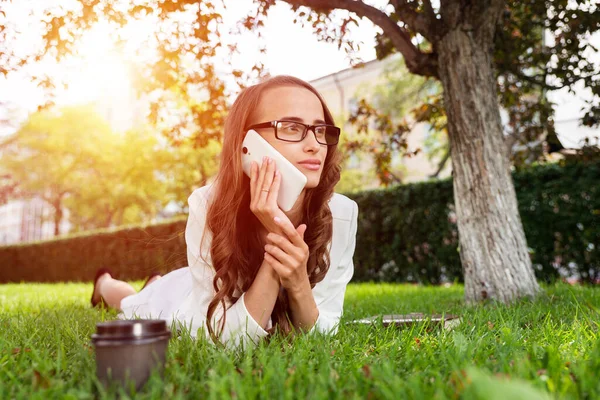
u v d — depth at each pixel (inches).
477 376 28.1
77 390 43.2
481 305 114.0
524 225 248.8
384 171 210.8
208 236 73.7
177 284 105.3
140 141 681.6
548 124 199.8
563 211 238.1
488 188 141.3
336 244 84.4
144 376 44.1
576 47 166.2
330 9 160.6
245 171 68.3
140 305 108.3
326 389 42.9
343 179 642.8
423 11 162.9
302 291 68.6
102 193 805.9
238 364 55.4
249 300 67.1
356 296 183.2
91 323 96.6
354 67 174.1
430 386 44.1
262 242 76.6
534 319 88.3
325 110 74.2
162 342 46.2
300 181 64.1
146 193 783.7
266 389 42.8
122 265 449.4
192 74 188.5
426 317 83.7
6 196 951.6
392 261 309.6
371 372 46.7
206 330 70.4
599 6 154.1
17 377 49.9
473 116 144.6
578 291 146.5
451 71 148.7
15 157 828.0
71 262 518.3
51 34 153.2
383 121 210.2
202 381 46.3
